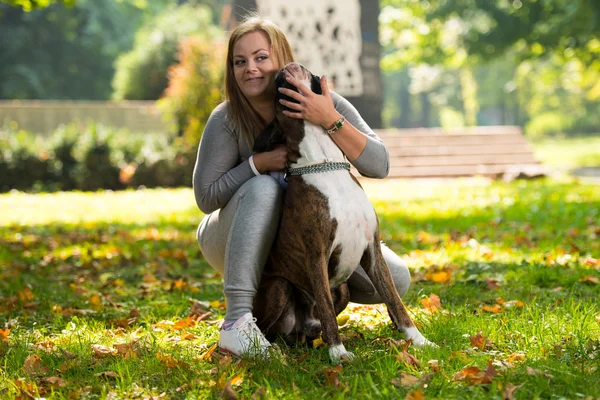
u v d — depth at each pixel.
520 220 9.12
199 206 3.64
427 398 2.76
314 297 3.35
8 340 3.96
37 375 3.32
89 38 39.72
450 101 65.81
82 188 16.95
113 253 7.51
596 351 3.23
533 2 24.62
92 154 17.00
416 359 3.14
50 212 12.31
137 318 4.47
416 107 77.56
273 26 3.64
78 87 39.72
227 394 2.88
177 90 17.72
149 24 42.31
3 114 19.11
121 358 3.45
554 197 11.69
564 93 54.25
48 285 5.80
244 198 3.43
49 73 38.28
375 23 18.73
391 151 17.20
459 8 26.34
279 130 3.41
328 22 18.45
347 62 18.59
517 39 25.33
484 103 59.28
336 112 3.34
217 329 4.04
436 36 28.70
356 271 3.69
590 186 13.80
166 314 4.60
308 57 18.42
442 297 4.68
